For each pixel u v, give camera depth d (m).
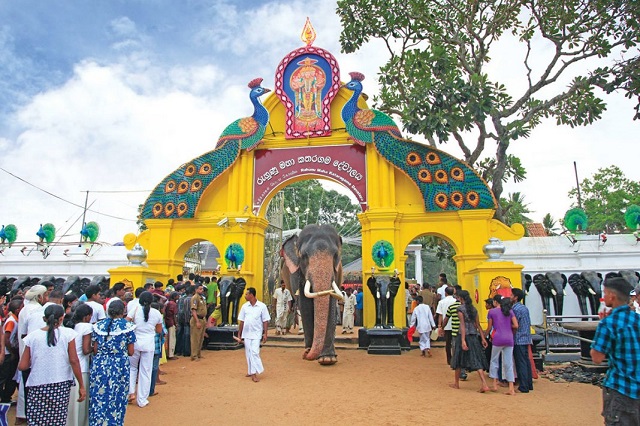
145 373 7.08
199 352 11.36
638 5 14.55
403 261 14.44
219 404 7.14
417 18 17.08
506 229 14.50
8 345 6.68
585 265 13.73
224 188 16.08
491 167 18.08
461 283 14.05
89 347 5.55
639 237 13.77
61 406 4.79
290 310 15.09
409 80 16.38
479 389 8.22
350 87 15.10
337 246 11.09
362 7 17.39
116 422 5.32
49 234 17.12
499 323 8.02
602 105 15.55
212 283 14.05
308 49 15.59
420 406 7.01
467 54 17.50
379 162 14.93
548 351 11.27
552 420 6.28
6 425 4.78
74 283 15.66
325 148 15.34
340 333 16.31
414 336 14.55
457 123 14.60
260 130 15.35
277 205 18.16
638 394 3.84
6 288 14.97
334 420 6.31
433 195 14.38
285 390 8.05
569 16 15.44
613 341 4.05
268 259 16.78
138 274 14.03
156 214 15.88
